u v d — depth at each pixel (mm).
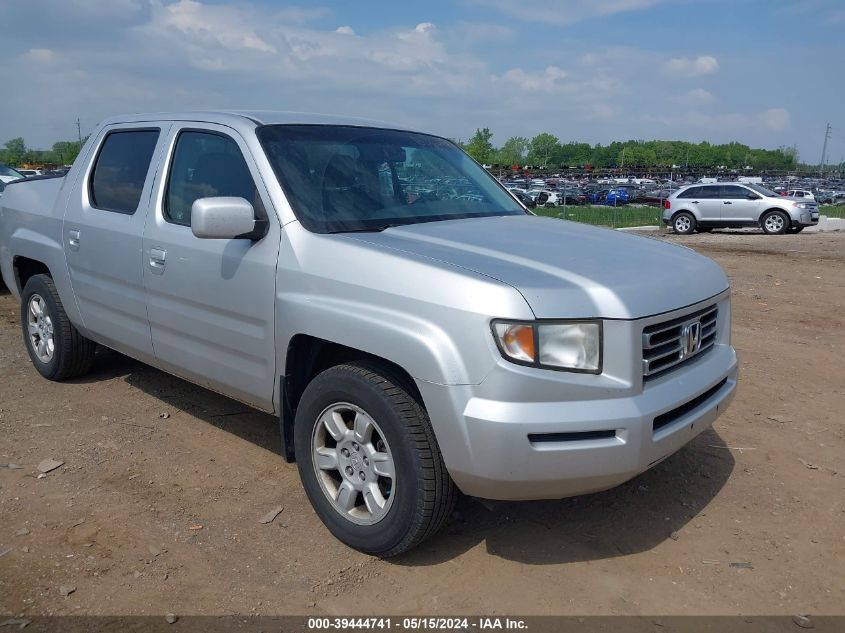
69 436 4637
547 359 2809
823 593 3105
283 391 3555
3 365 6055
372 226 3645
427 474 3016
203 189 4016
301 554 3363
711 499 3906
